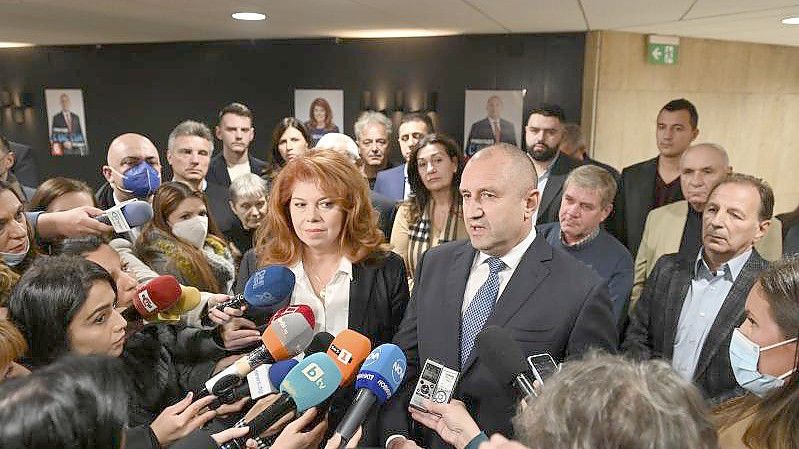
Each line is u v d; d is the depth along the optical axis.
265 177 4.02
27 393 0.76
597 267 2.67
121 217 1.88
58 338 1.30
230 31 5.68
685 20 4.41
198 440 1.17
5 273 1.53
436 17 4.46
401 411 1.59
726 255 2.02
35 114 7.80
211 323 1.81
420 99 5.98
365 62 6.15
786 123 6.71
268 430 1.26
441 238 2.98
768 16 4.15
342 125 6.39
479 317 1.60
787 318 1.20
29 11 4.38
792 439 1.09
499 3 3.71
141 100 7.21
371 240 1.77
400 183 4.01
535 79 5.48
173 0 3.79
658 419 0.69
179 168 3.47
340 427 1.30
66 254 1.62
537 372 1.28
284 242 1.79
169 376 1.67
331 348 1.47
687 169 2.77
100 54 7.27
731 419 1.27
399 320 1.85
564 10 3.96
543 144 3.86
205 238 2.55
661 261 2.29
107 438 0.79
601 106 5.30
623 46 5.27
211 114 6.91
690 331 2.08
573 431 0.71
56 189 2.32
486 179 1.54
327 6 3.97
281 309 1.65
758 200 1.96
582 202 2.64
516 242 1.61
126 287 1.68
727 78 6.03
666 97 5.65
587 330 1.48
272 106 6.62
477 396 1.52
